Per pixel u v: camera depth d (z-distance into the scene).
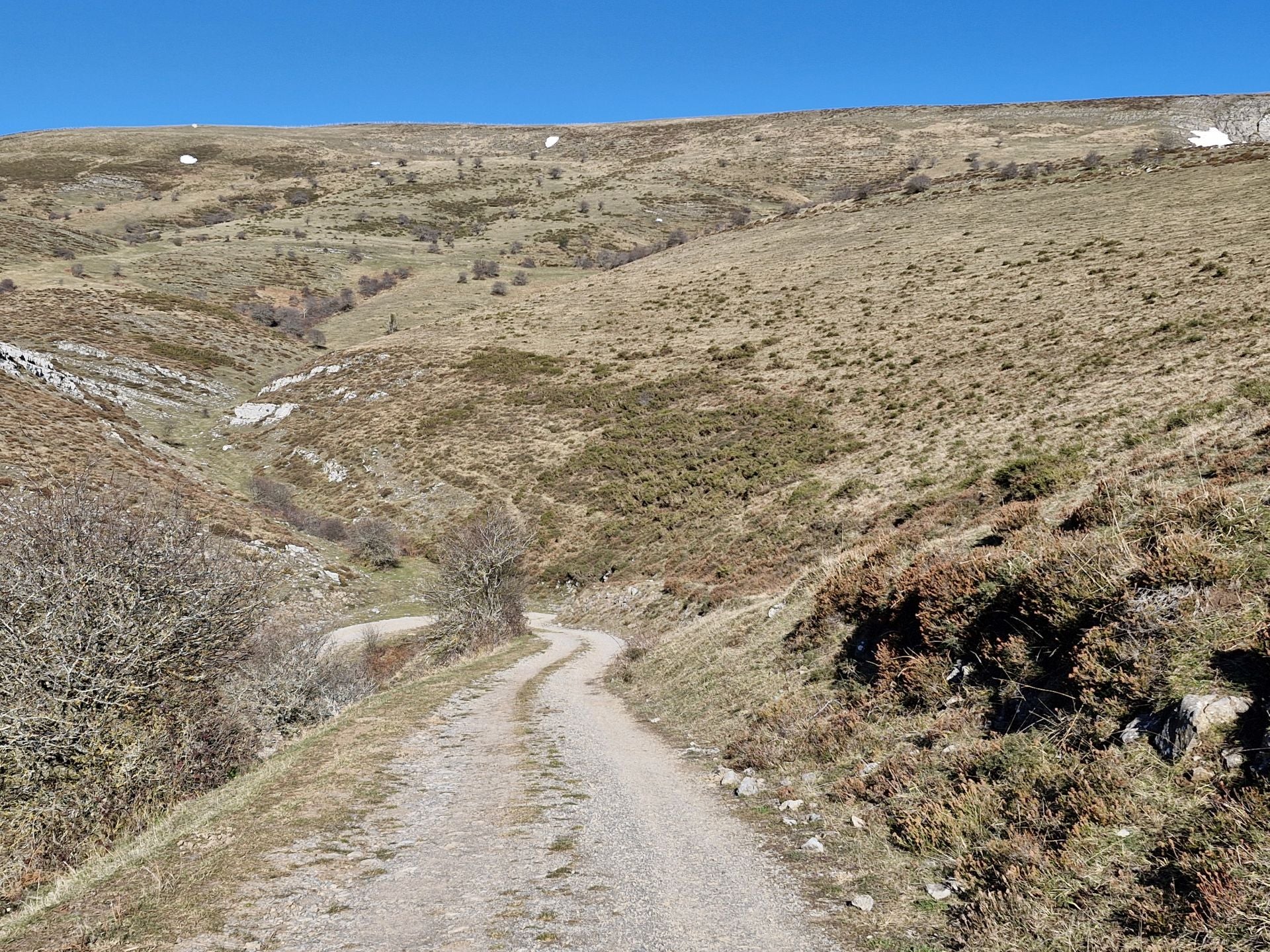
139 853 6.91
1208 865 4.39
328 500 54.38
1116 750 5.90
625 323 73.00
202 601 12.10
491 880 5.91
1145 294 42.34
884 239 77.81
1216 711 5.51
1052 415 30.64
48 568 10.86
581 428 54.88
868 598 12.42
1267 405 19.41
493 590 29.67
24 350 61.16
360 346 80.38
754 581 25.23
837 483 34.09
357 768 9.57
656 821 7.39
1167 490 11.66
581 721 13.39
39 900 6.54
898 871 5.70
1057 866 4.98
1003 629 8.58
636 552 39.25
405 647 31.34
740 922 5.05
